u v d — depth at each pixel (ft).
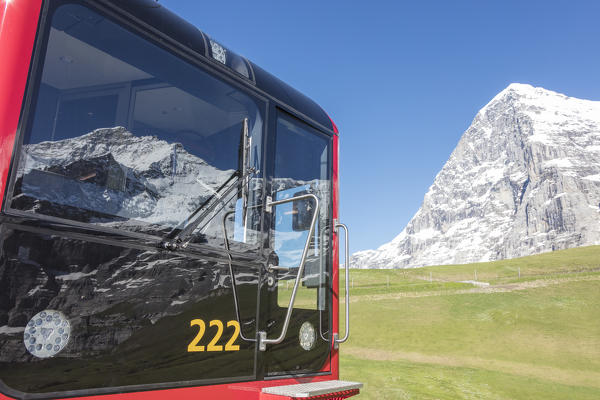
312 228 8.84
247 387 9.75
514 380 69.82
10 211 6.47
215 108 10.05
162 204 8.63
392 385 55.67
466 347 113.39
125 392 7.52
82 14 7.75
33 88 6.92
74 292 7.07
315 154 13.28
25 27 6.87
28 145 6.79
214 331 9.18
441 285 233.14
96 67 7.93
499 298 184.96
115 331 7.52
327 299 12.81
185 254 8.84
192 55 9.66
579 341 117.39
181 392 8.38
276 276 11.04
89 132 7.68
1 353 6.20
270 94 11.75
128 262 7.88
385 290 219.82
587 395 61.82
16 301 6.42
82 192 7.41
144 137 8.59
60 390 6.73
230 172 10.12
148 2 9.10
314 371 11.91
